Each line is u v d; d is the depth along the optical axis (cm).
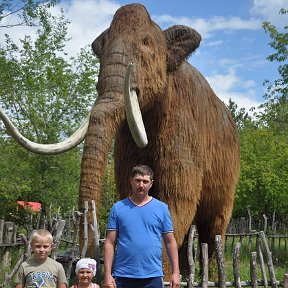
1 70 1034
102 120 397
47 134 1055
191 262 423
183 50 465
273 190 1414
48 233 319
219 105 523
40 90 1068
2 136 1034
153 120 455
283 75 1056
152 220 314
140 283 310
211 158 494
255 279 441
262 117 1966
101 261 494
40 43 1098
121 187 484
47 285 311
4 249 645
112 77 415
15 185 959
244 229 1270
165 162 453
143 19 444
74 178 1084
